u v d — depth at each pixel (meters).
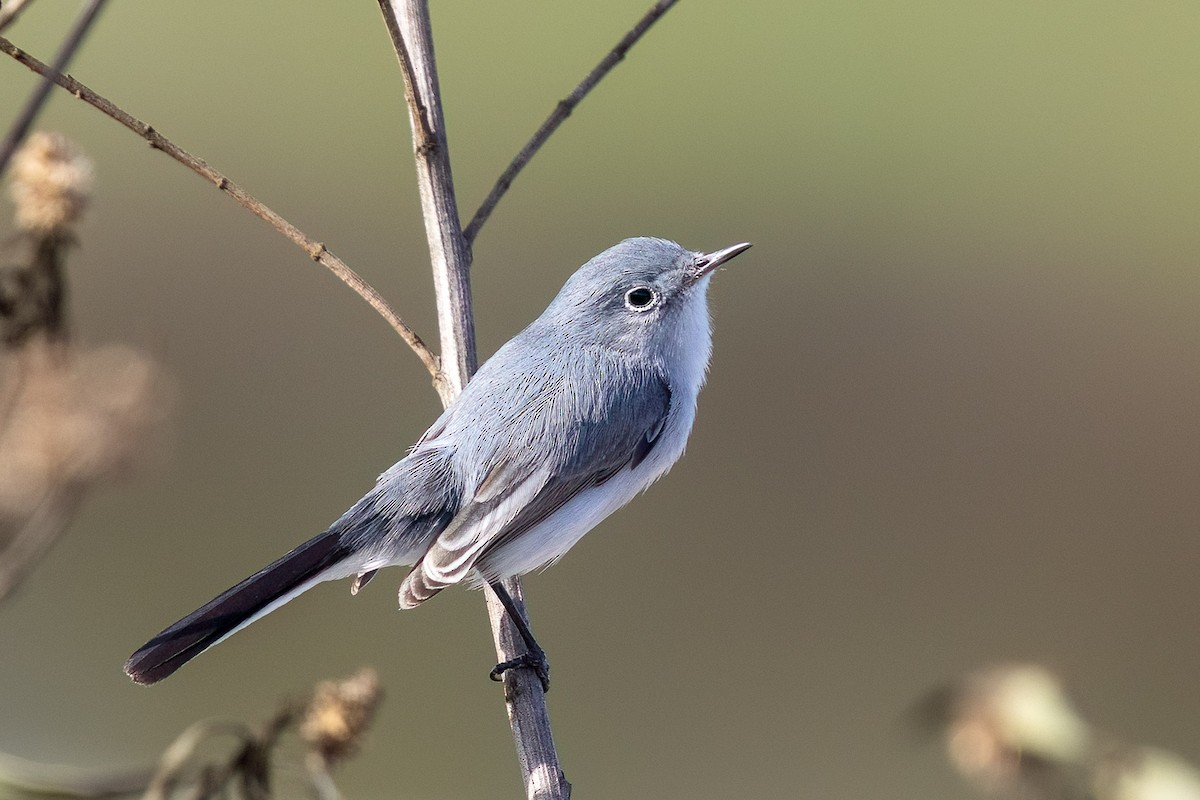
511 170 3.04
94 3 2.96
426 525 3.04
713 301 3.09
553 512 3.04
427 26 3.04
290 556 3.04
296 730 3.01
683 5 4.02
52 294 3.01
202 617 3.03
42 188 3.01
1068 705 3.01
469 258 3.04
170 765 3.00
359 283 3.03
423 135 3.04
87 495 3.01
